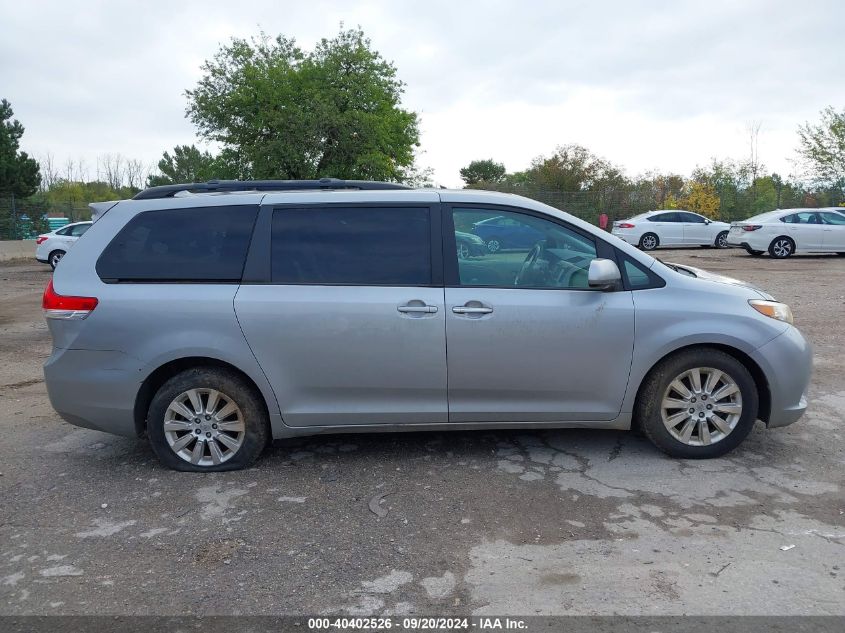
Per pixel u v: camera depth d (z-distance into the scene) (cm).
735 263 1792
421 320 420
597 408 436
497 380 427
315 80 3100
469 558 327
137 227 438
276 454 466
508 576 310
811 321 935
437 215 438
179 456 435
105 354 422
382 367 423
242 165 3138
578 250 439
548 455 457
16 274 2145
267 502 392
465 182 6881
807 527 351
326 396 429
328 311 419
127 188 6059
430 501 389
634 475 420
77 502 396
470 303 421
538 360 425
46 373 431
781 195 3344
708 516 365
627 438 486
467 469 435
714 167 3575
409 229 435
